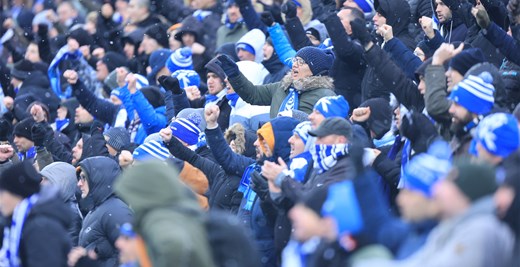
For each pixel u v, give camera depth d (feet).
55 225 70.13
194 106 116.16
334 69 107.24
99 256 88.79
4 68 149.38
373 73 103.50
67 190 100.78
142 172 63.00
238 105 110.01
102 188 89.92
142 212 62.59
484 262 54.90
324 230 61.52
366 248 57.52
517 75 95.45
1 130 117.70
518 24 95.40
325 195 62.08
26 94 142.10
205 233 62.85
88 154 108.68
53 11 180.24
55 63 144.77
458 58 80.33
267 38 119.24
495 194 57.21
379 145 92.27
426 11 118.93
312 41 122.83
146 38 142.92
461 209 56.90
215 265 62.69
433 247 56.65
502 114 71.20
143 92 120.57
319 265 60.23
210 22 147.54
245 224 89.66
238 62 119.24
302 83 102.22
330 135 81.92
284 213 81.51
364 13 120.88
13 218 72.13
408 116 78.23
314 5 134.41
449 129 80.48
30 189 74.43
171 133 95.61
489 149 70.49
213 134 92.94
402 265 57.00
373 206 57.77
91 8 177.78
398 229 59.21
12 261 71.87
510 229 58.29
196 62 135.13
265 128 91.91
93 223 89.45
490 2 102.58
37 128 109.81
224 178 94.38
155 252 60.95
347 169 81.30
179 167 94.68
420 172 59.93
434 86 80.33
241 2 126.72
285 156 91.40
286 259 64.80
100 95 145.59
